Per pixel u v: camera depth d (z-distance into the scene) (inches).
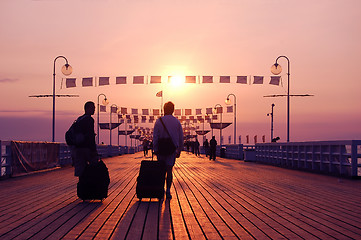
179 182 510.0
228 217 264.8
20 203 323.0
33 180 537.6
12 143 573.3
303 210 293.1
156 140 341.4
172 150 338.6
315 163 714.2
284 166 869.2
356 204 322.7
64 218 257.1
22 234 211.8
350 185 477.1
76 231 219.5
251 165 963.3
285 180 542.3
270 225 239.3
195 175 630.5
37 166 679.1
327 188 442.6
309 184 487.8
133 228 230.4
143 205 313.6
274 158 968.9
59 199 346.9
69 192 398.9
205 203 325.4
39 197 360.5
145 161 337.4
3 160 557.3
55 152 788.6
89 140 324.2
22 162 610.2
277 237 209.6
